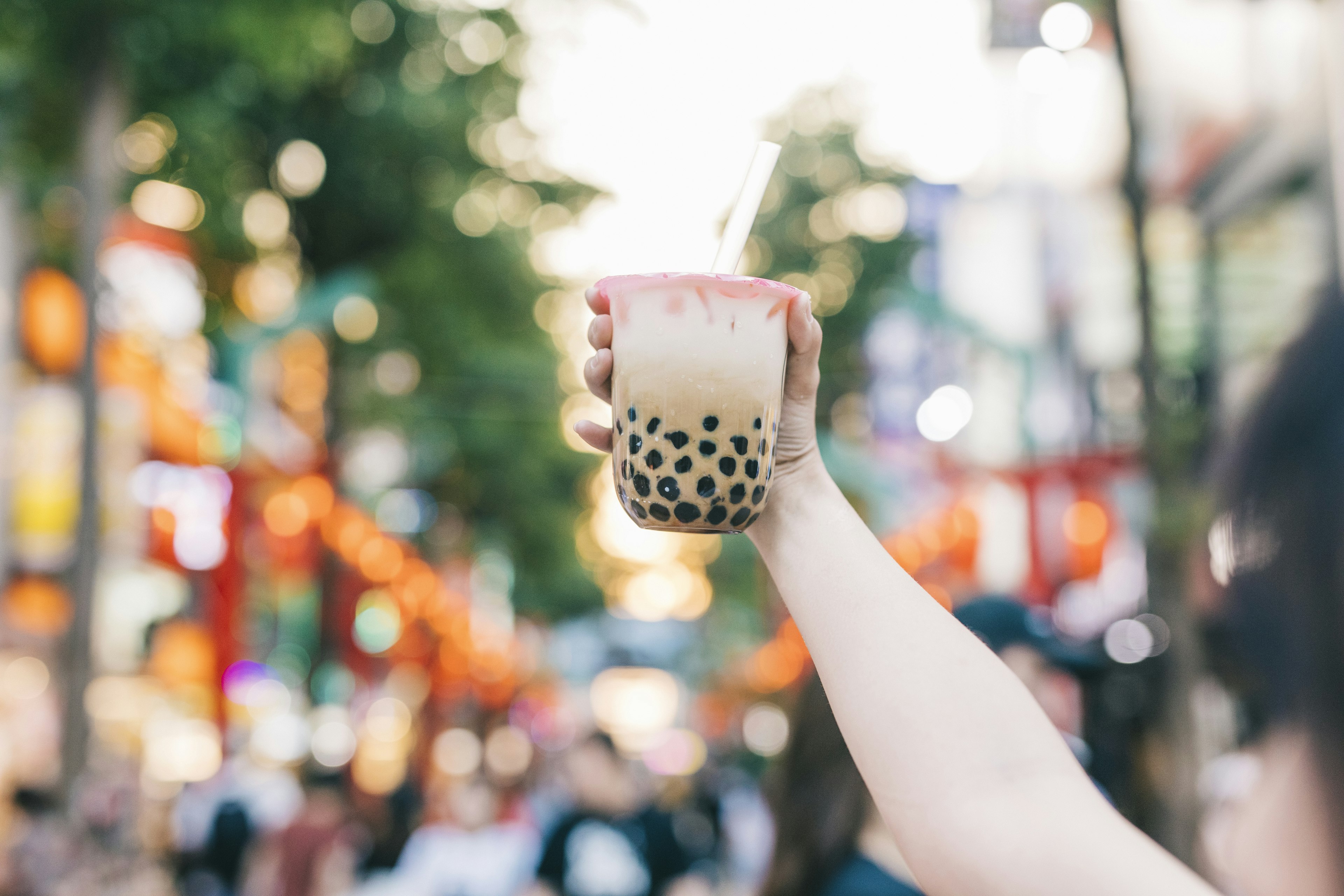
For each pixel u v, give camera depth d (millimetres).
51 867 7820
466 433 20266
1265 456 729
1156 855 873
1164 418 5824
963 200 17609
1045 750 955
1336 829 700
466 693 23266
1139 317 6301
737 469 1255
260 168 15609
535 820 8039
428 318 16734
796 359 1318
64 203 12102
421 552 21297
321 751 13148
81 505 9578
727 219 1457
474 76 16922
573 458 21844
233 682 13984
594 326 1444
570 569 22500
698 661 27562
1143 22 7586
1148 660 5020
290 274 16219
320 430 16625
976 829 927
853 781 2369
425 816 8914
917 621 1041
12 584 12109
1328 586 691
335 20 10102
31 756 11750
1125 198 6590
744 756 15523
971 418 14328
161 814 9664
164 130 11289
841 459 13789
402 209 16578
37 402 12094
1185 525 5219
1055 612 9812
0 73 9664
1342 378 687
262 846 7820
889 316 16672
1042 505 10211
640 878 5117
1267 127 6391
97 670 10062
